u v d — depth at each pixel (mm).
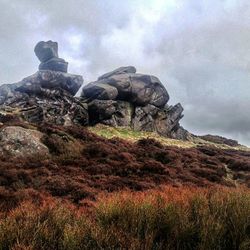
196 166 24672
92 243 4957
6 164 17641
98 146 23672
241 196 6641
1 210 9555
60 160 20188
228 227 5488
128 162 21500
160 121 57812
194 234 5414
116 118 52688
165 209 5895
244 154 42062
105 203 6477
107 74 64688
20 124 25219
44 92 49625
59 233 5461
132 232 5273
